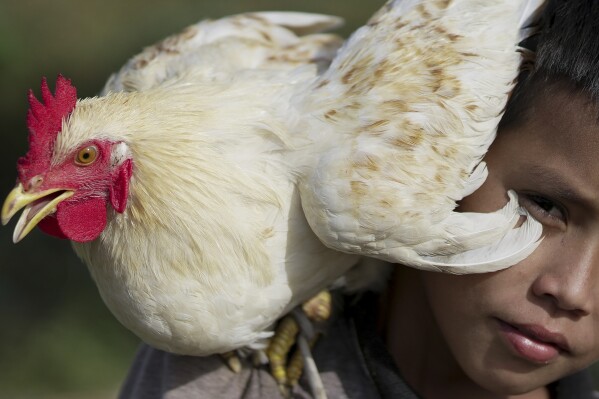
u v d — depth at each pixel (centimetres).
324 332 253
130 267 232
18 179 238
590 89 209
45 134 236
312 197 230
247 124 236
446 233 226
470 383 252
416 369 252
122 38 941
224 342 236
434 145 229
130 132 233
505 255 220
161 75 272
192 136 232
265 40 292
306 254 238
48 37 963
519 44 246
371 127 230
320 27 325
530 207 223
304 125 235
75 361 617
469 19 244
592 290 216
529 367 227
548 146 215
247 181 232
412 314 252
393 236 228
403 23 247
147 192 230
